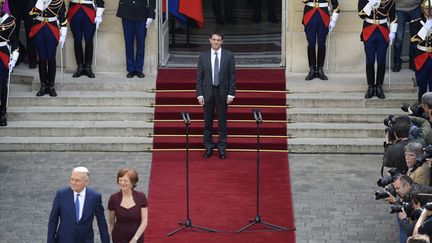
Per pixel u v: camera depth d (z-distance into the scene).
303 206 24.59
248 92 29.22
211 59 27.03
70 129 28.19
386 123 23.20
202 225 23.69
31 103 29.05
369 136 28.11
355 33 30.42
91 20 29.58
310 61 29.84
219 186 25.72
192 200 24.92
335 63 30.61
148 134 28.17
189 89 29.36
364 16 28.64
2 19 27.50
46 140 27.92
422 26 27.59
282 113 28.50
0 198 24.95
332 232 23.30
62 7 28.72
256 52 33.00
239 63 31.48
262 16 38.16
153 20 30.30
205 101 27.11
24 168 26.70
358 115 28.53
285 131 28.11
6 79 27.95
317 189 25.53
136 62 30.14
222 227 23.58
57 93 29.39
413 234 18.12
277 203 24.75
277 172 26.53
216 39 26.92
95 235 23.25
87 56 30.08
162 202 24.84
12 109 28.80
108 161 27.20
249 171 26.61
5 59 27.69
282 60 31.02
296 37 30.34
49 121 28.67
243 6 39.28
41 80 29.16
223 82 27.02
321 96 29.20
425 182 20.83
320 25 29.41
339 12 30.11
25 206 24.56
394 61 30.88
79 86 29.58
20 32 32.50
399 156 22.02
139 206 20.09
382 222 23.78
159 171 26.61
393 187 20.14
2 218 23.92
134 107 28.98
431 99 22.89
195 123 28.27
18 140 27.88
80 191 19.84
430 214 18.11
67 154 27.69
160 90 29.36
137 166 26.89
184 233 23.30
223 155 27.34
